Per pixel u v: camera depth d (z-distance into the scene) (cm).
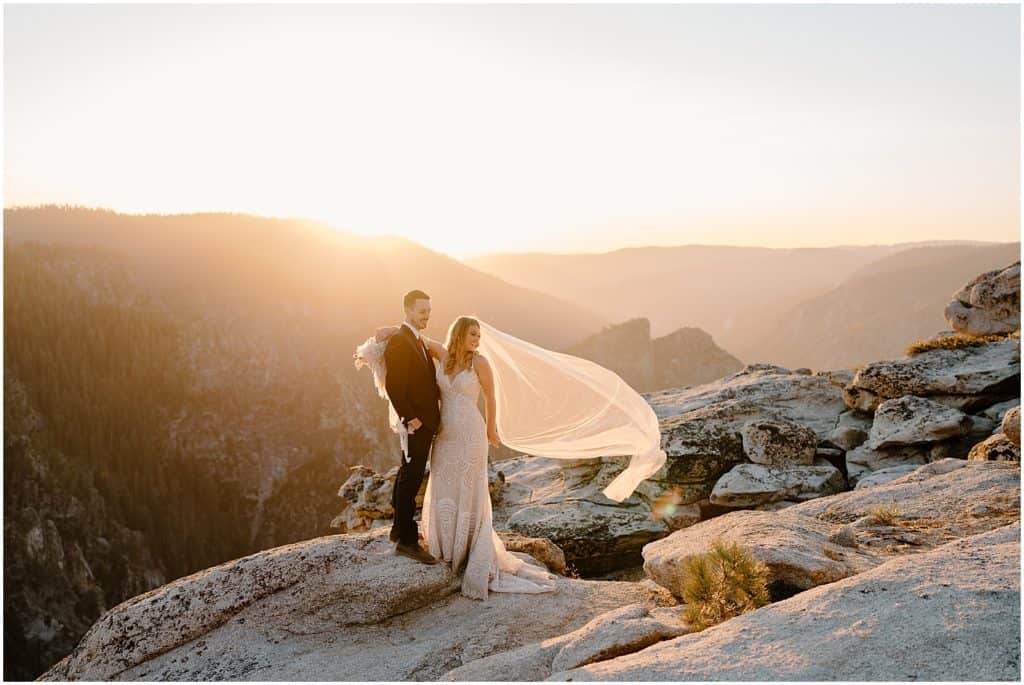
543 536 1063
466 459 603
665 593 607
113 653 527
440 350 618
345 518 1373
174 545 9738
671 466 1098
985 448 891
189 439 11144
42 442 9656
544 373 691
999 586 436
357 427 11956
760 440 1120
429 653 512
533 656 464
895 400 1130
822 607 438
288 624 551
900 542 623
